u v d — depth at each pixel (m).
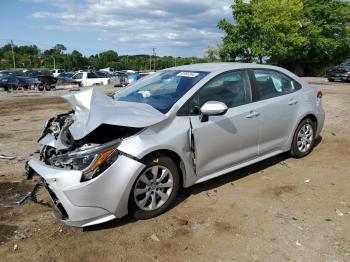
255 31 32.94
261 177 5.48
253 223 4.15
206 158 4.72
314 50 40.78
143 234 3.96
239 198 4.78
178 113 4.49
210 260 3.50
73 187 3.76
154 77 5.52
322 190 5.01
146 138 4.13
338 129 8.45
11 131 9.54
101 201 3.87
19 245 3.79
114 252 3.65
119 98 5.20
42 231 4.05
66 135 4.33
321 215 4.32
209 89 4.84
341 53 44.66
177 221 4.22
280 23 32.38
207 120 4.66
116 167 3.91
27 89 30.48
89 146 3.98
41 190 5.13
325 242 3.75
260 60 33.72
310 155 6.48
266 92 5.55
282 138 5.84
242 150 5.19
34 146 7.67
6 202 4.78
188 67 5.46
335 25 40.97
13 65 99.12
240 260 3.49
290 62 41.97
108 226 4.12
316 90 6.49
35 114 13.07
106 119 3.93
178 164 4.50
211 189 5.06
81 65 106.62
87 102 4.36
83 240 3.86
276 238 3.84
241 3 32.78
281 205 4.57
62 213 3.90
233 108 5.03
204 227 4.08
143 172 4.12
